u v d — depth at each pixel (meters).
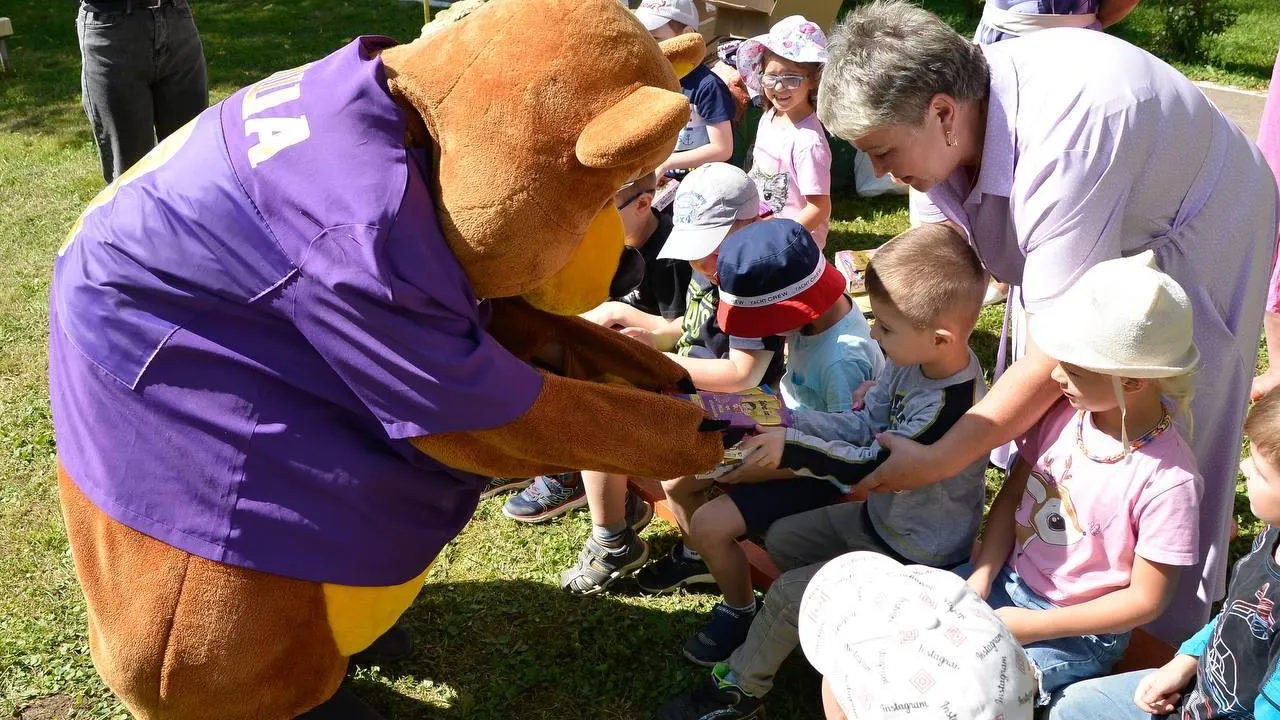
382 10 11.78
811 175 4.64
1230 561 3.25
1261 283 2.49
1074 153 2.12
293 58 10.01
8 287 5.44
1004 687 1.77
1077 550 2.26
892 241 2.48
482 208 1.77
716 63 6.34
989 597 2.46
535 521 3.59
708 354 3.14
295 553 1.94
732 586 2.86
